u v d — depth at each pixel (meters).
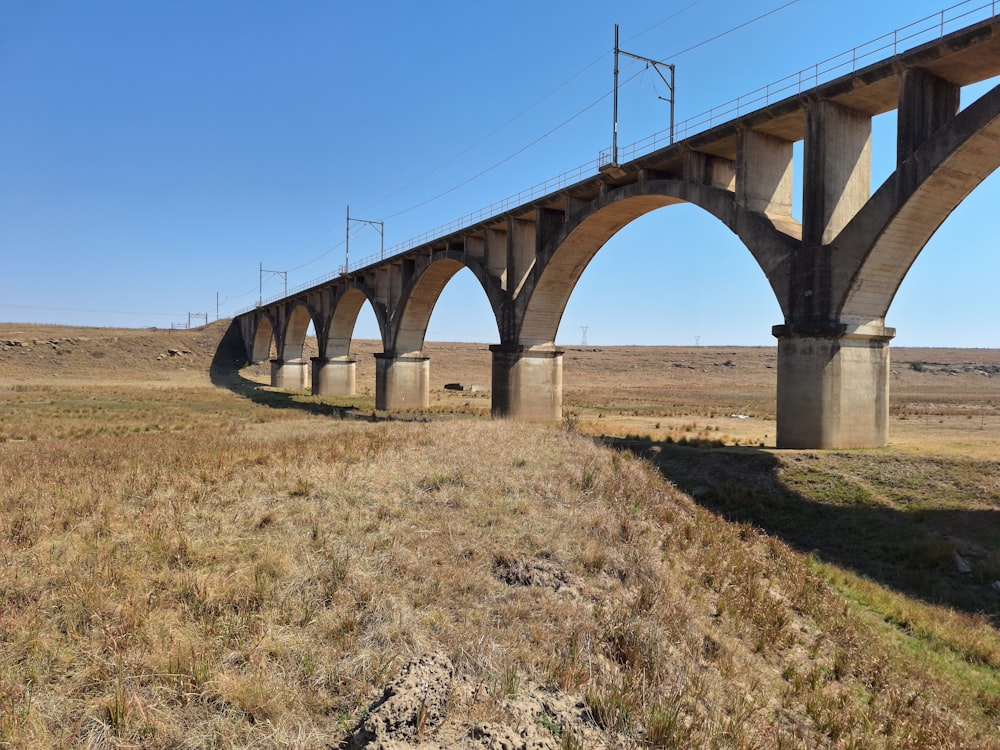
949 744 7.68
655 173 31.16
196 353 110.50
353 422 36.53
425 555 10.12
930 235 21.50
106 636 6.70
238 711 5.85
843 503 18.84
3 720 5.32
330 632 7.38
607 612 8.98
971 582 14.51
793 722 7.55
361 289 61.72
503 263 43.66
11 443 26.64
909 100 20.00
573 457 18.98
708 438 30.56
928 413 43.03
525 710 6.11
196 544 9.41
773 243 24.23
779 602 11.21
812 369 22.64
